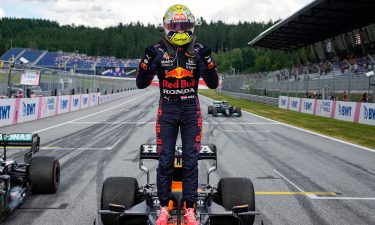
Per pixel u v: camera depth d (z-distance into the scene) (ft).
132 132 54.60
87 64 391.45
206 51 12.44
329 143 47.55
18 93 81.35
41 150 38.63
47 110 80.02
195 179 12.55
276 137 52.49
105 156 35.65
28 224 17.95
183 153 12.63
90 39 652.89
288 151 40.70
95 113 91.45
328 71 111.45
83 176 27.61
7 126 59.62
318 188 25.32
